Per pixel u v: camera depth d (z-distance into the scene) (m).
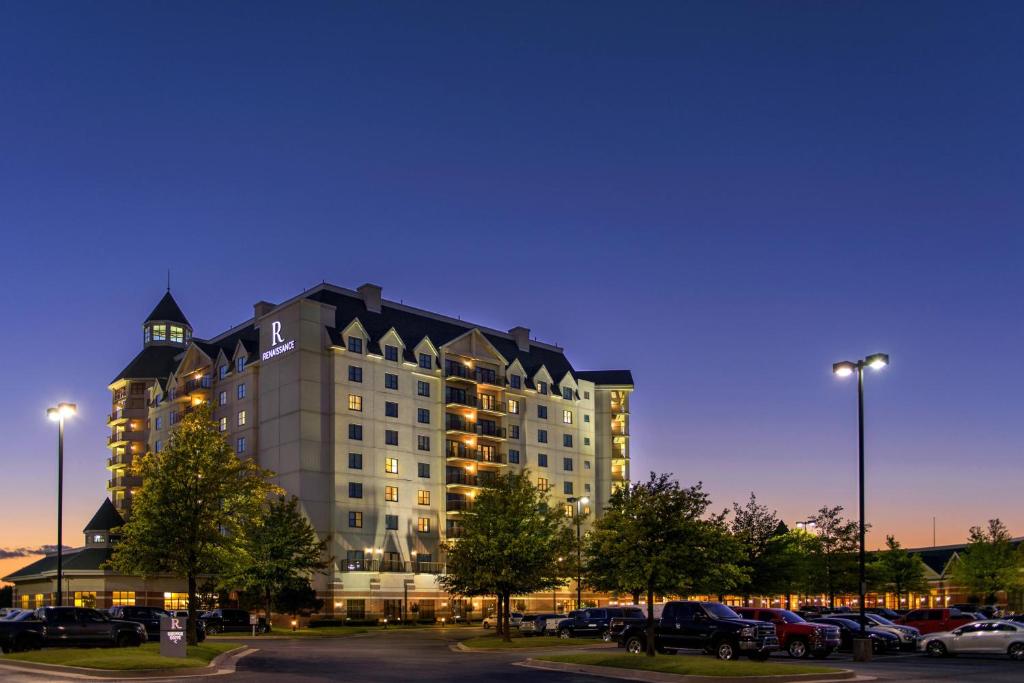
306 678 29.50
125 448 122.38
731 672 29.48
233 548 46.28
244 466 46.78
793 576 70.62
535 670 33.41
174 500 44.19
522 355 121.25
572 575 74.44
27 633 38.59
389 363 100.50
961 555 99.25
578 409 123.31
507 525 54.59
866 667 35.34
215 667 33.47
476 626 91.56
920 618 53.66
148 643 42.34
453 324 114.06
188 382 110.00
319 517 91.94
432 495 103.06
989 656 43.47
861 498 39.25
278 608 77.69
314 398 93.94
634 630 39.69
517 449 113.94
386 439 98.62
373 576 93.88
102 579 87.50
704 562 35.25
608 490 124.75
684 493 35.72
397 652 45.41
